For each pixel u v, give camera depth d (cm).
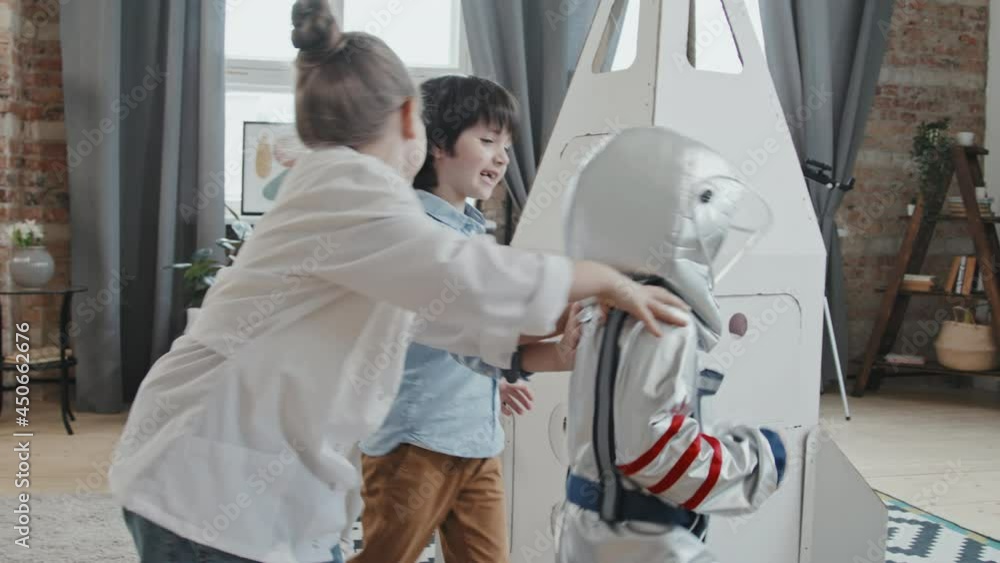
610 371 118
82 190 429
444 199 175
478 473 166
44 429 404
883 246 546
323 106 120
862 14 509
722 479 115
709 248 122
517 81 452
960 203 511
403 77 123
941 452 391
